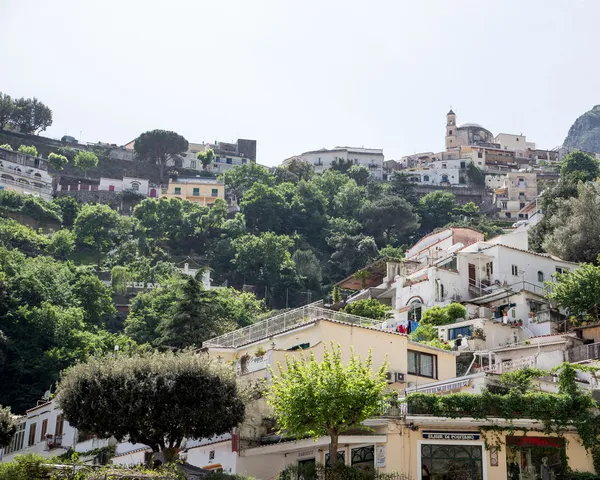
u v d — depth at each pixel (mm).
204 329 76812
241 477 32969
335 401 30047
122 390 34688
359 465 32906
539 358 46875
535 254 71500
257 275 139000
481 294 68750
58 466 28641
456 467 31922
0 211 157250
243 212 169500
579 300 57219
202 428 35156
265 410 39000
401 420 32094
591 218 84000
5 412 43250
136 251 147750
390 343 40594
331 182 192750
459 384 34875
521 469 32531
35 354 87000
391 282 81375
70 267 124188
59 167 197500
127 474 27938
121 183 190000
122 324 114312
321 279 144875
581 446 33344
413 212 175250
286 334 41469
